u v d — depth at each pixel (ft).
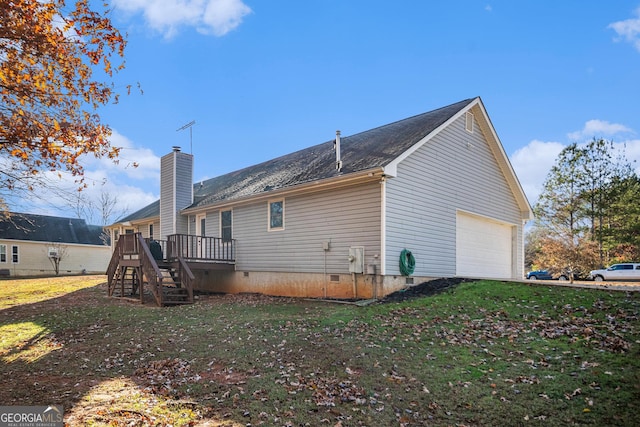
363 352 20.01
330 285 38.22
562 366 16.96
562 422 12.71
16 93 17.80
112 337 26.55
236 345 22.44
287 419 13.70
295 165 50.70
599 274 83.66
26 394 16.40
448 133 43.01
